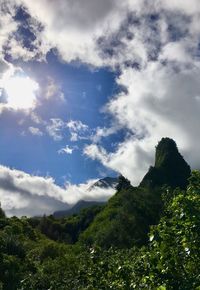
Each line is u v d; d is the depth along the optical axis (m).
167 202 15.23
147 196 137.12
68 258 58.19
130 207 125.94
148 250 13.84
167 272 11.63
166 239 11.88
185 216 11.72
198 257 11.62
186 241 11.59
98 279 15.06
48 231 180.88
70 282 35.16
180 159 188.12
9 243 79.88
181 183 177.25
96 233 121.75
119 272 14.39
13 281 60.09
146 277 12.21
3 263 63.44
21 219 135.88
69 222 191.25
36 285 45.50
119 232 110.56
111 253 20.06
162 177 174.88
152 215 122.25
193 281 11.21
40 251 84.69
